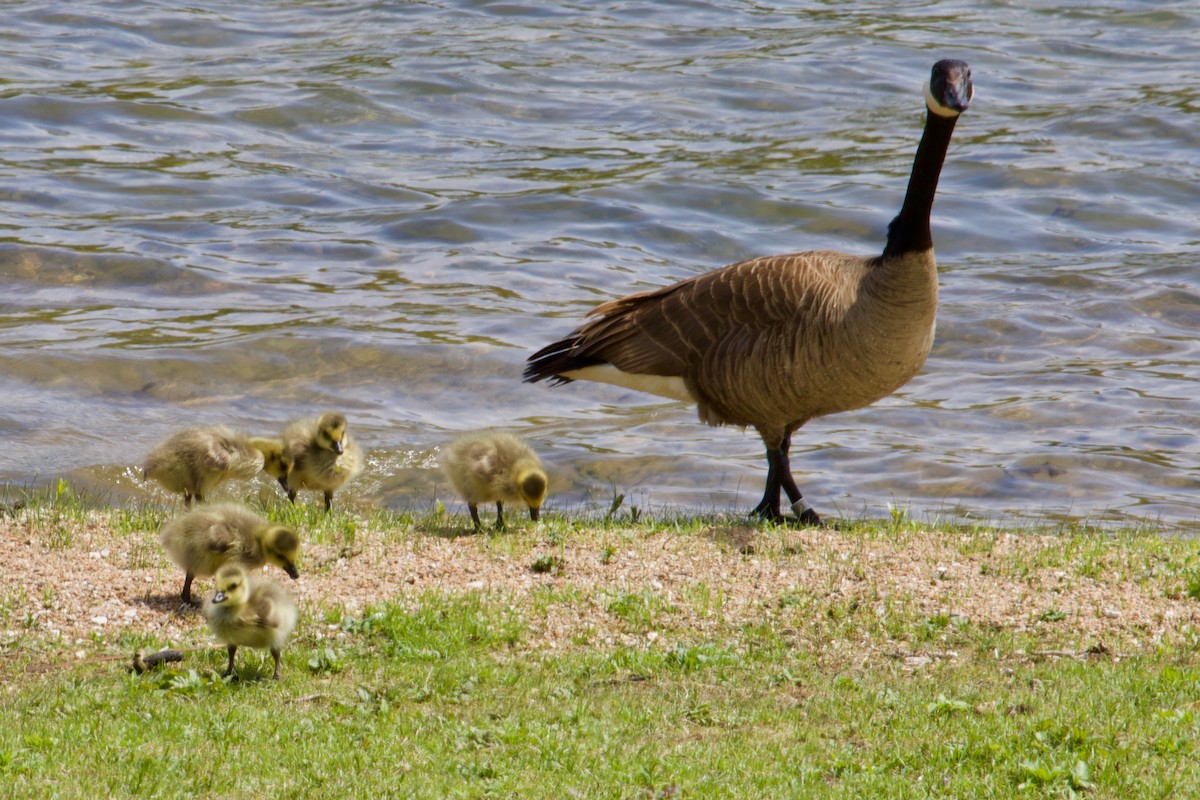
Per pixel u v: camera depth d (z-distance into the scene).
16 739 7.86
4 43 39.00
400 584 11.20
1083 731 8.07
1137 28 44.59
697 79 38.31
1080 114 35.19
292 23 43.72
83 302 22.14
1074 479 16.92
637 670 9.48
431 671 9.32
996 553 12.06
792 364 13.00
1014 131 34.09
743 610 10.73
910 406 19.81
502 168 30.73
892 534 12.71
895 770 7.84
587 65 39.47
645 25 44.41
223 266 24.12
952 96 12.30
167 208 27.16
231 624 8.94
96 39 40.19
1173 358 21.56
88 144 30.89
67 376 18.91
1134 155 32.34
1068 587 11.16
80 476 15.73
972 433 18.72
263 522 10.83
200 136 31.92
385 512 13.93
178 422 17.70
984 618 10.54
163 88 35.28
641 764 7.78
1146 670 9.38
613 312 14.16
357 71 37.47
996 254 26.61
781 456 13.86
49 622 10.16
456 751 7.98
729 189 29.33
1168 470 17.22
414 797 7.36
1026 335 22.55
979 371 21.20
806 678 9.34
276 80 36.47
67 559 11.44
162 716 8.40
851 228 27.56
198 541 10.42
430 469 16.72
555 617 10.51
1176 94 36.78
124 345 20.11
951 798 7.46
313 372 19.77
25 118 32.25
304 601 10.73
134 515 13.03
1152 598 10.91
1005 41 42.84
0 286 22.61
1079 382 20.53
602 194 28.92
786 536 12.49
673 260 25.86
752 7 47.28
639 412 19.44
